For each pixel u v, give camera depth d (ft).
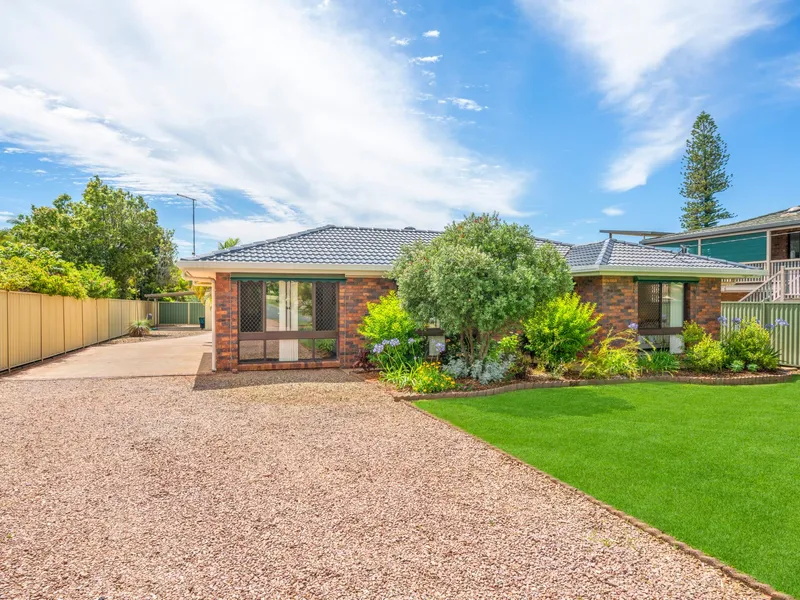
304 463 19.48
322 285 46.50
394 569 11.85
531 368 42.93
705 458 20.26
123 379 39.47
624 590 11.09
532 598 10.72
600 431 24.23
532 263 38.47
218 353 43.47
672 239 86.38
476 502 15.88
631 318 48.37
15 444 21.72
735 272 50.37
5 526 13.99
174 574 11.59
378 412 28.14
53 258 66.54
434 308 37.40
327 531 13.80
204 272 43.06
